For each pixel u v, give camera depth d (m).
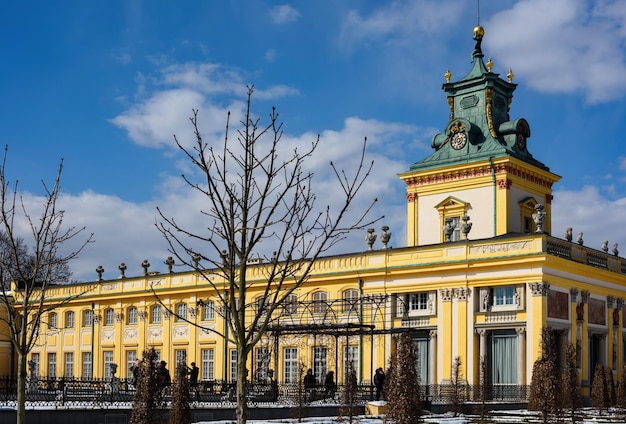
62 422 33.34
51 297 79.94
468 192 63.19
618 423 36.97
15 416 32.06
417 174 65.56
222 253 19.66
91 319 77.00
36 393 47.22
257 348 63.91
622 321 59.06
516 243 52.28
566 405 38.38
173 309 70.62
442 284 55.12
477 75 66.44
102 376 75.12
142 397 25.56
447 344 54.34
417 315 56.41
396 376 27.91
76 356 77.56
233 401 46.78
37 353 81.12
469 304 53.81
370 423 36.53
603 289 56.81
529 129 65.25
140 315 72.81
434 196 65.00
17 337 24.08
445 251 55.34
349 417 37.22
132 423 25.48
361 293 58.97
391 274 57.56
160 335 71.06
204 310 68.38
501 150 62.25
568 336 52.75
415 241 65.38
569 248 53.94
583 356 53.94
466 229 55.38
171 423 29.17
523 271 51.69
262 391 50.91
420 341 56.12
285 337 62.81
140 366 26.03
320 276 60.69
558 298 52.53
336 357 55.66
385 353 57.31
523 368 51.09
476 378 52.94
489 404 46.47
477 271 53.69
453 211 63.59
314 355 61.25
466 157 63.66
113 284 75.25
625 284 59.62
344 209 18.19
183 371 29.58
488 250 53.44
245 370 17.27
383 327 57.44
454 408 43.53
